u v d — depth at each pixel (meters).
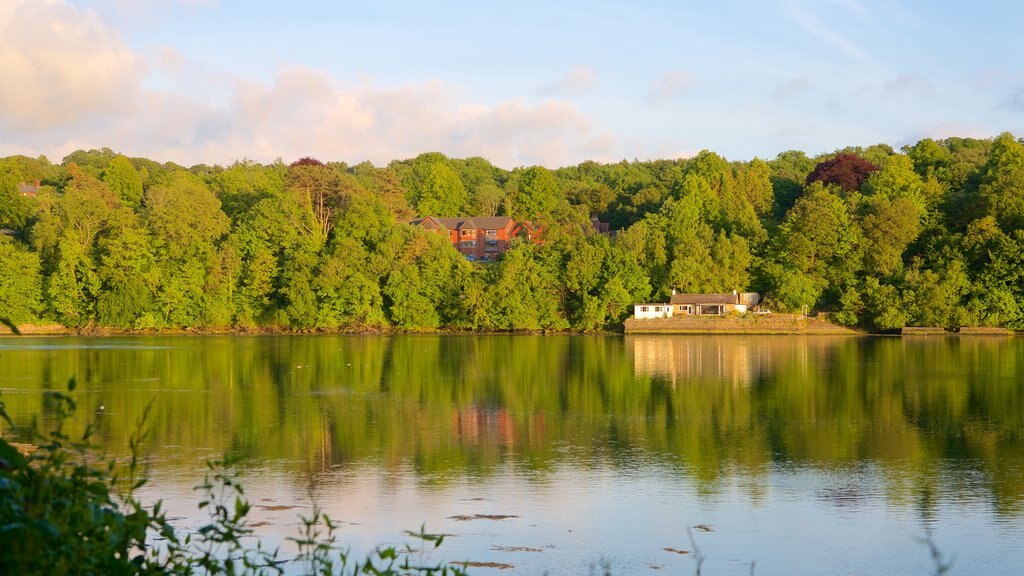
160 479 34.12
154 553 9.68
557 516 29.98
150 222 131.00
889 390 62.00
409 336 121.62
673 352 94.44
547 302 126.69
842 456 39.75
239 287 130.12
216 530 10.19
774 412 52.56
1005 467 37.38
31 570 7.11
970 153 174.00
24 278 121.44
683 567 25.22
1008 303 113.69
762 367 78.12
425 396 59.31
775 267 126.69
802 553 26.47
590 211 182.88
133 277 125.00
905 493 33.09
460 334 125.81
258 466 37.16
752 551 26.62
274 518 29.14
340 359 85.62
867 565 25.50
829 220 124.12
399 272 128.38
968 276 118.31
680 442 43.06
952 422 48.62
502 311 126.19
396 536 27.48
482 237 166.38
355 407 54.12
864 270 125.25
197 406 53.91
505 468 37.19
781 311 123.06
